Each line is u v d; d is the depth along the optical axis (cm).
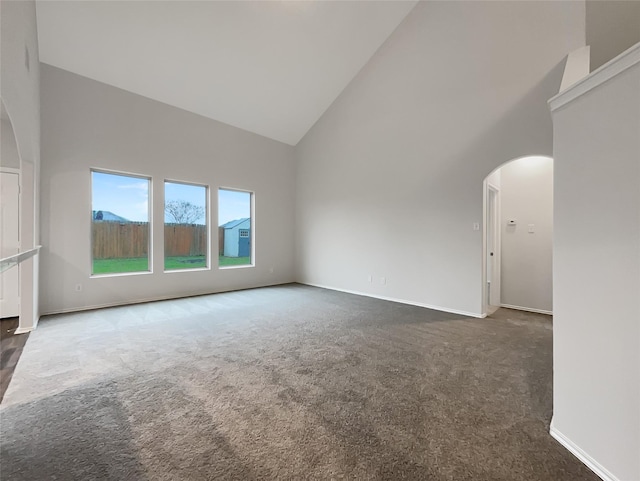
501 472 134
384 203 518
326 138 623
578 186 145
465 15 412
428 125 455
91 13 351
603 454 129
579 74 298
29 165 342
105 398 196
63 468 136
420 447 151
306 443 153
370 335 327
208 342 303
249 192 633
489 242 470
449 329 349
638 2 308
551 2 345
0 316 389
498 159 385
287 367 245
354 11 449
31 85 302
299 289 609
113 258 464
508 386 215
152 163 485
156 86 466
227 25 409
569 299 150
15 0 228
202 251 562
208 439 156
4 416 176
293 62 497
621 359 122
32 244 343
